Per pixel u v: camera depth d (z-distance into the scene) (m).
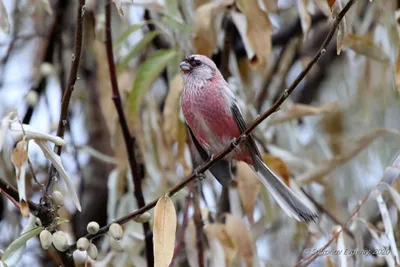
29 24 12.69
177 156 10.41
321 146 12.30
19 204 7.02
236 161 10.02
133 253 9.84
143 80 9.95
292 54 13.07
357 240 8.94
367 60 12.16
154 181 10.48
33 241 12.20
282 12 13.35
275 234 11.68
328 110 10.65
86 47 11.62
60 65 12.12
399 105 12.18
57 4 11.88
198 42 10.11
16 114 7.16
